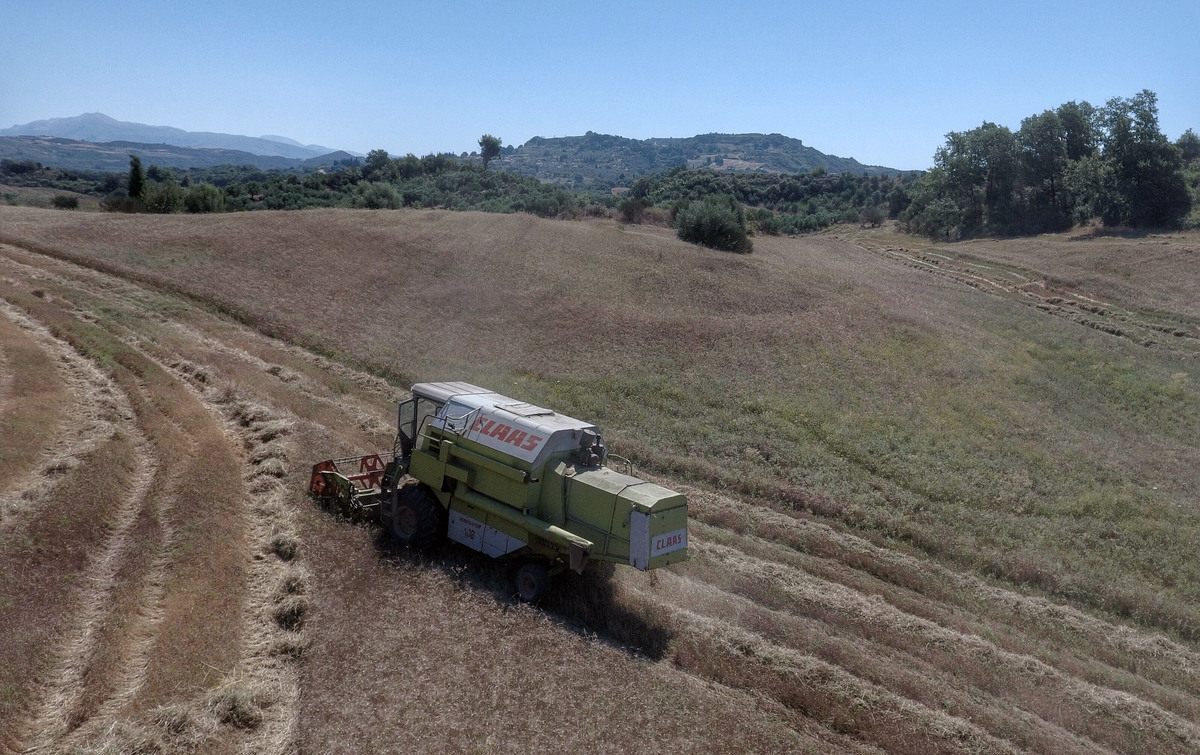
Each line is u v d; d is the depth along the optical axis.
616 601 12.45
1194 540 19.09
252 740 8.32
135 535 12.09
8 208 41.53
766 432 23.72
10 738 7.59
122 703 8.43
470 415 13.29
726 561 15.40
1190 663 14.03
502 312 33.66
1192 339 38.88
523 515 12.25
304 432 18.12
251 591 11.41
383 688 9.37
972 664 12.58
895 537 18.30
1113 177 66.31
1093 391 29.92
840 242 77.25
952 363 31.41
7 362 19.08
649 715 9.46
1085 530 19.39
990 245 68.38
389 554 13.07
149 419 17.11
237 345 25.45
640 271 42.59
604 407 24.52
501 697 9.45
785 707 10.49
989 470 22.20
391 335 29.27
